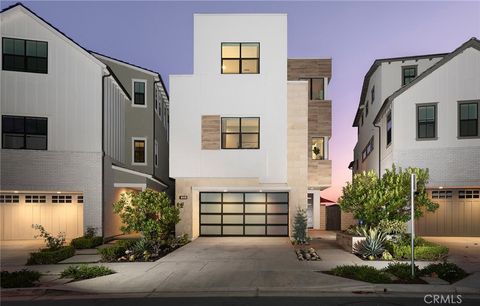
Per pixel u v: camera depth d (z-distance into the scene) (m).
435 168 20.75
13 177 19.55
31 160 19.78
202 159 19.98
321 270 11.99
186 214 20.09
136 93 27.45
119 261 14.08
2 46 19.70
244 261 13.72
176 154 20.03
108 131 22.28
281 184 20.03
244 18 20.39
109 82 22.61
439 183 20.67
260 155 19.97
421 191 15.67
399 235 15.48
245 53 20.44
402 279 10.59
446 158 20.62
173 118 20.11
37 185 19.80
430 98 21.05
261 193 21.75
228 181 20.12
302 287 9.97
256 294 9.62
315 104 25.64
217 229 21.73
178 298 9.33
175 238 18.62
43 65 20.20
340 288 9.90
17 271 12.16
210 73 20.23
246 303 8.78
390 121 22.62
